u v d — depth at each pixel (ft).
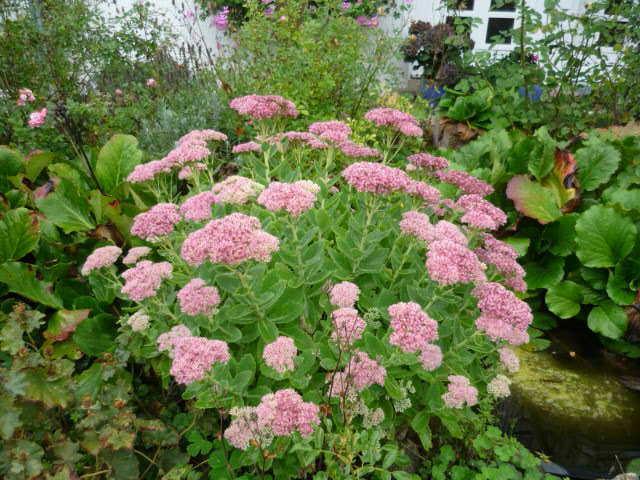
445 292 7.66
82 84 17.72
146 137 13.85
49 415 6.52
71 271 9.78
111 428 5.95
